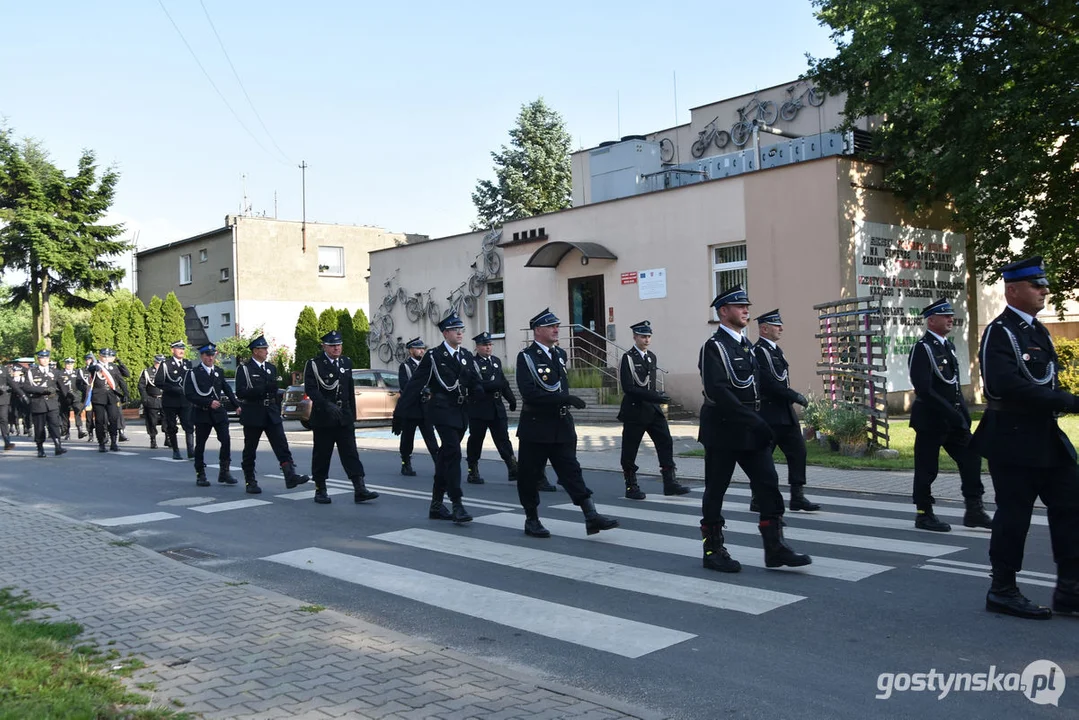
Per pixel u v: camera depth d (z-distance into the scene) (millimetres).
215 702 4352
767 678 4734
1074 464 5598
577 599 6359
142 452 18609
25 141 51500
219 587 6746
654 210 22016
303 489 12289
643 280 22266
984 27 16938
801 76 20375
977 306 22578
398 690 4496
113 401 18844
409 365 13375
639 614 5949
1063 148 17750
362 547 8359
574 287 24172
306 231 43688
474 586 6805
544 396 8266
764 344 9383
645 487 11797
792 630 5496
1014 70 16734
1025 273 5598
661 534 8500
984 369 5691
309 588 6945
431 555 7914
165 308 39844
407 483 12695
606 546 8039
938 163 17578
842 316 14234
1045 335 5676
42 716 3994
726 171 23703
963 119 17469
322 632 5516
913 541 7785
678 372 21547
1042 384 5523
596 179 26328
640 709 4246
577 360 23859
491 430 12547
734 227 20359
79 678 4652
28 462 17078
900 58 16906
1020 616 5590
